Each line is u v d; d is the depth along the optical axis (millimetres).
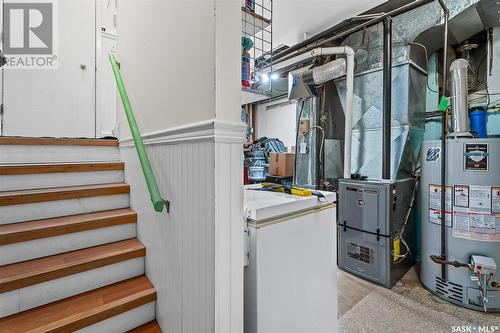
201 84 890
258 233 1030
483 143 1943
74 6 3047
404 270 2568
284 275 1144
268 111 7242
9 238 1315
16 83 2729
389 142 2631
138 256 1563
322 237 1385
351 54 2832
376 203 2373
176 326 1120
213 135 805
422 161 2375
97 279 1420
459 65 2180
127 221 1735
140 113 1639
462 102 2152
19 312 1188
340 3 2869
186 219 1007
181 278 1064
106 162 2156
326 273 1412
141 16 1583
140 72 1625
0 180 1620
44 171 1764
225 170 835
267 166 4957
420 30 2553
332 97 3455
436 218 2188
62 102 2982
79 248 1550
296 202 1217
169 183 1180
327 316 1426
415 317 1877
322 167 3393
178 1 1061
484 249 1946
